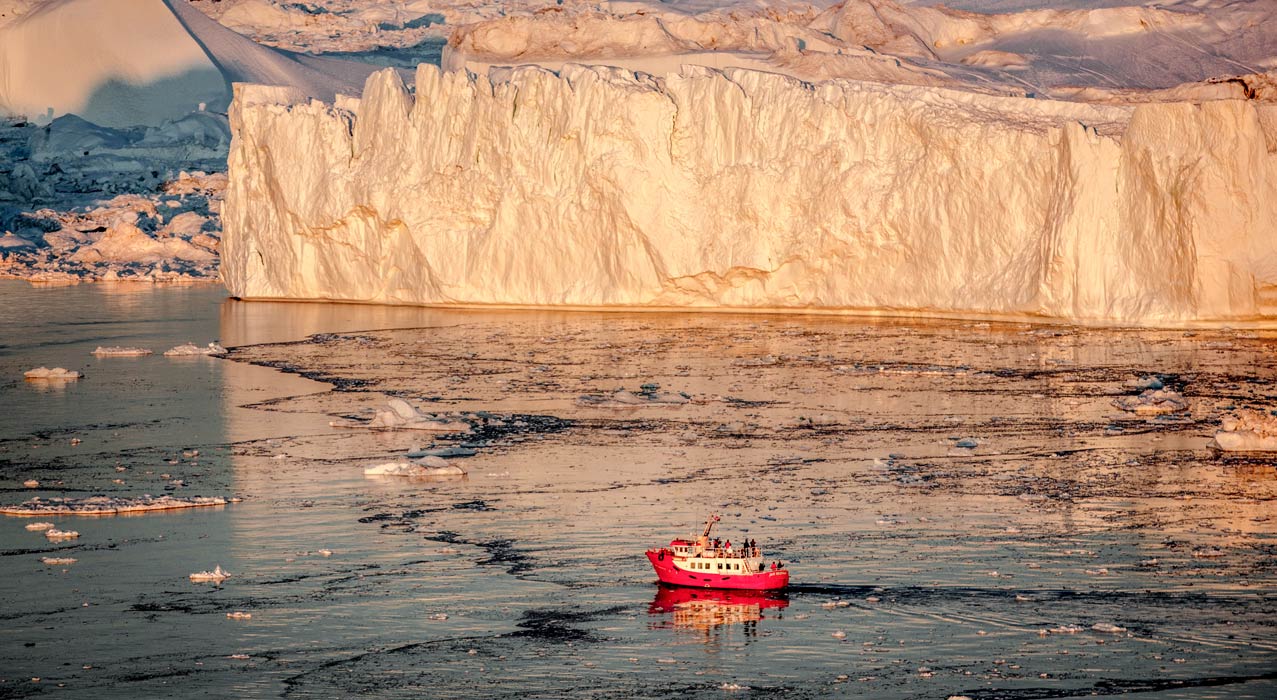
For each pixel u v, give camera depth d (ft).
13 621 289.12
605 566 320.29
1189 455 409.28
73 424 468.75
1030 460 407.44
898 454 417.49
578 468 405.39
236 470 406.00
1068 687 253.03
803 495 373.81
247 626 286.25
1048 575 308.60
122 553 331.16
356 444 437.58
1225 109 588.50
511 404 495.41
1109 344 580.71
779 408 482.69
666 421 466.70
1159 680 255.29
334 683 259.39
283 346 634.02
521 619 289.53
